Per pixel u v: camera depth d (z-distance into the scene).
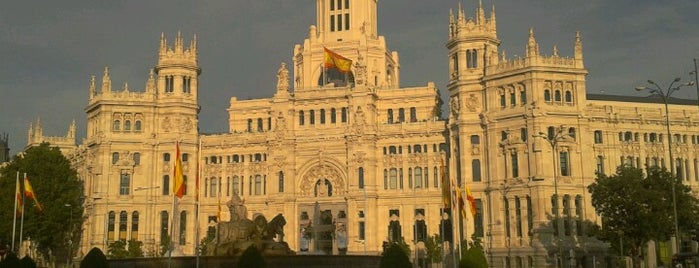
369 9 168.62
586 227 125.00
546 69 129.38
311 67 166.25
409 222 144.25
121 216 149.50
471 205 106.56
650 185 101.88
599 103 137.25
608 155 131.38
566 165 127.44
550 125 128.12
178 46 157.50
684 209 99.31
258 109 166.12
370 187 145.38
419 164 145.88
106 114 152.62
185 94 157.38
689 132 137.50
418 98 154.88
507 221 130.12
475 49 140.25
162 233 150.62
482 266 73.88
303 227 149.12
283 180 151.38
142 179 151.75
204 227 155.25
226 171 156.88
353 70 162.00
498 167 132.62
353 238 144.00
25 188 115.44
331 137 149.62
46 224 138.75
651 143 134.75
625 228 99.88
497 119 133.25
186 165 154.88
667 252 129.00
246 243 82.62
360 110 148.25
